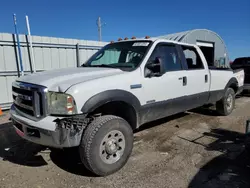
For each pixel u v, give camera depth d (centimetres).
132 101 333
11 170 321
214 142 417
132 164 333
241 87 663
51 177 301
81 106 272
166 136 450
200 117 594
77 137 280
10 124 554
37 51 797
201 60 499
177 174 304
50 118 270
